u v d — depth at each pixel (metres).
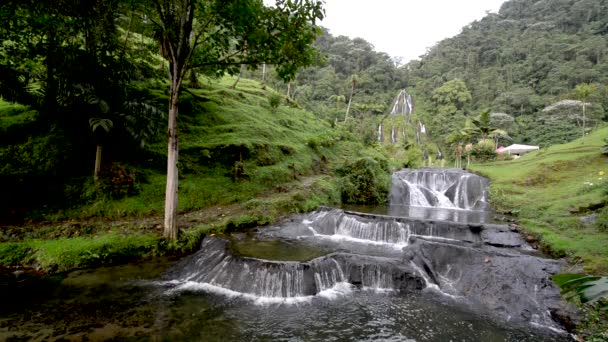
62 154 10.01
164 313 5.41
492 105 55.88
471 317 5.76
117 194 9.88
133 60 11.92
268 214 11.00
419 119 64.19
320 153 20.05
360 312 5.84
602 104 41.16
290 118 23.75
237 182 12.76
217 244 7.91
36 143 9.98
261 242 8.80
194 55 8.39
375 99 72.56
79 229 8.20
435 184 18.62
